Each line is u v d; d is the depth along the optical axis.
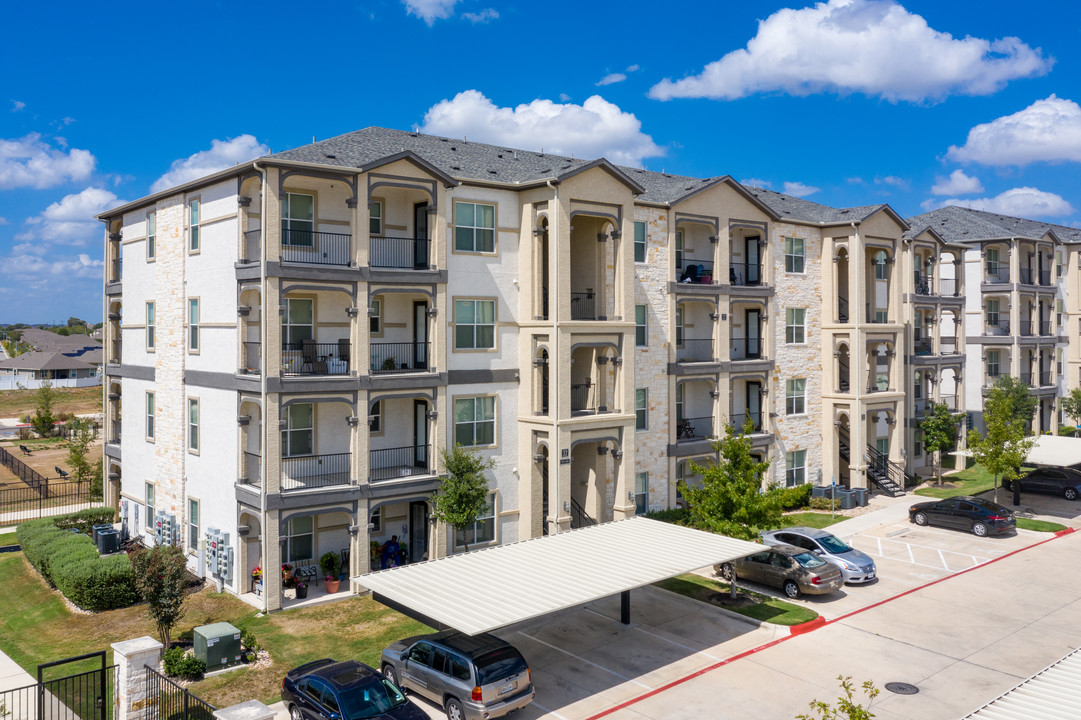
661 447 38.66
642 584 22.34
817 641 24.59
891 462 47.19
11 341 191.62
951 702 20.34
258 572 28.64
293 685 18.73
